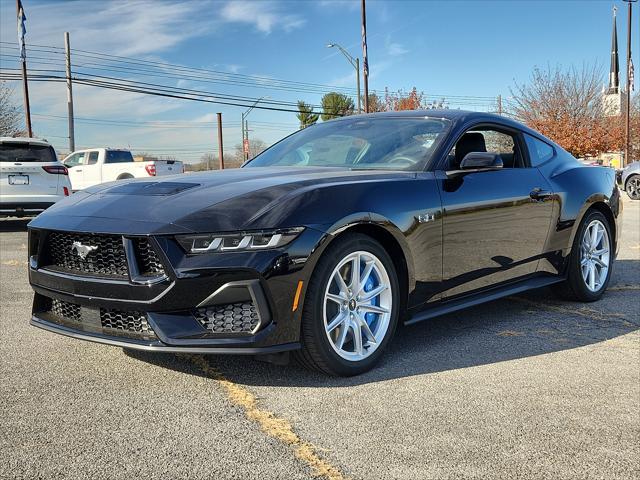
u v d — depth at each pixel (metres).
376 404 2.68
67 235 2.98
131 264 2.71
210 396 2.77
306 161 4.02
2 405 2.66
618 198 5.09
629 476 2.07
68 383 2.94
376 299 3.21
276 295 2.70
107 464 2.14
